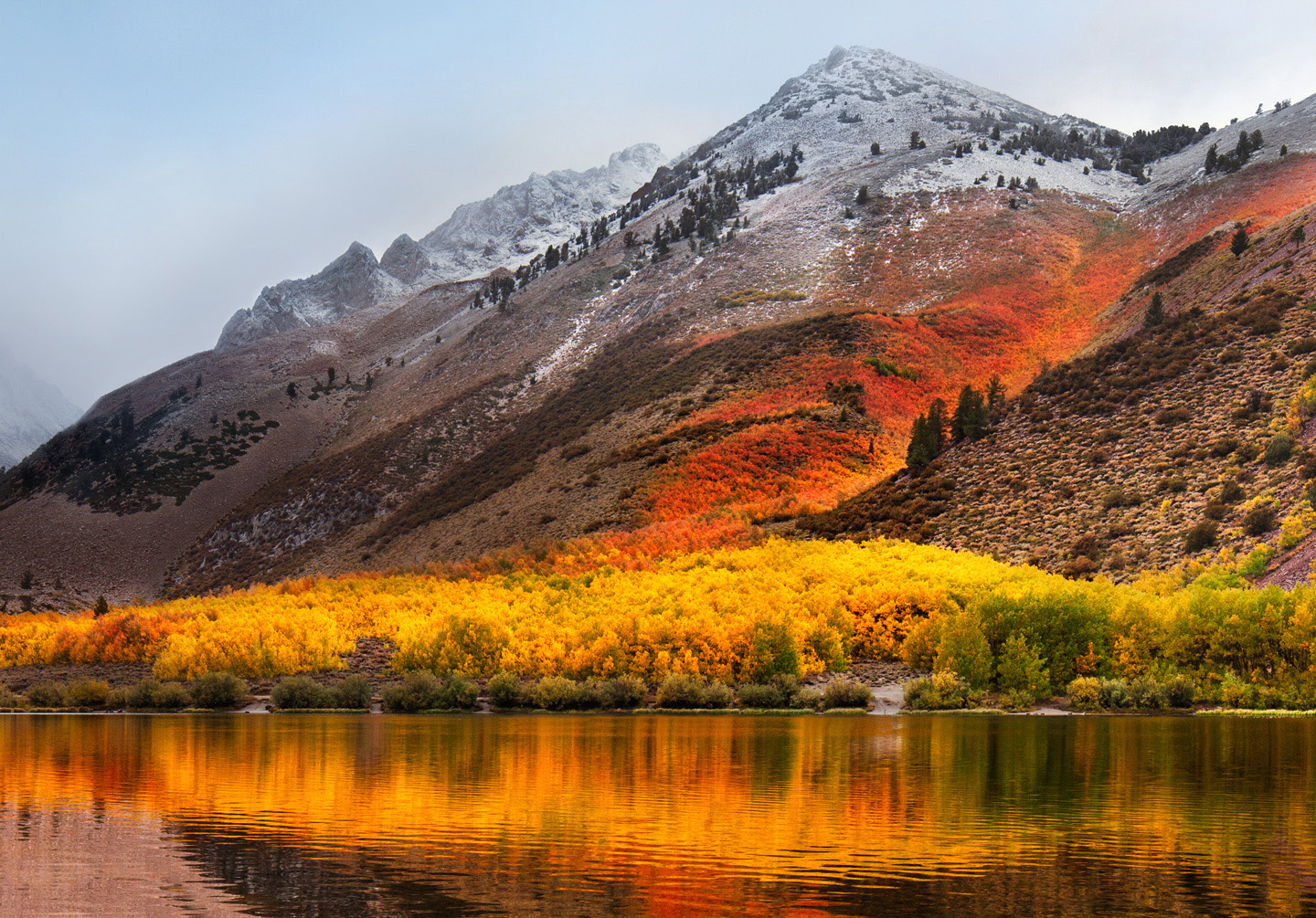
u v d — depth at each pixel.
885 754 22.06
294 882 11.76
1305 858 12.59
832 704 34.00
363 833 14.22
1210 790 17.28
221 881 11.80
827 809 15.70
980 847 13.24
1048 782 18.09
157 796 17.28
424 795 17.17
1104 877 11.74
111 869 12.36
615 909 10.63
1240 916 10.30
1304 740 24.34
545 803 16.36
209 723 31.27
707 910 10.57
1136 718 30.28
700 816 15.28
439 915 10.48
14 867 12.49
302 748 23.84
